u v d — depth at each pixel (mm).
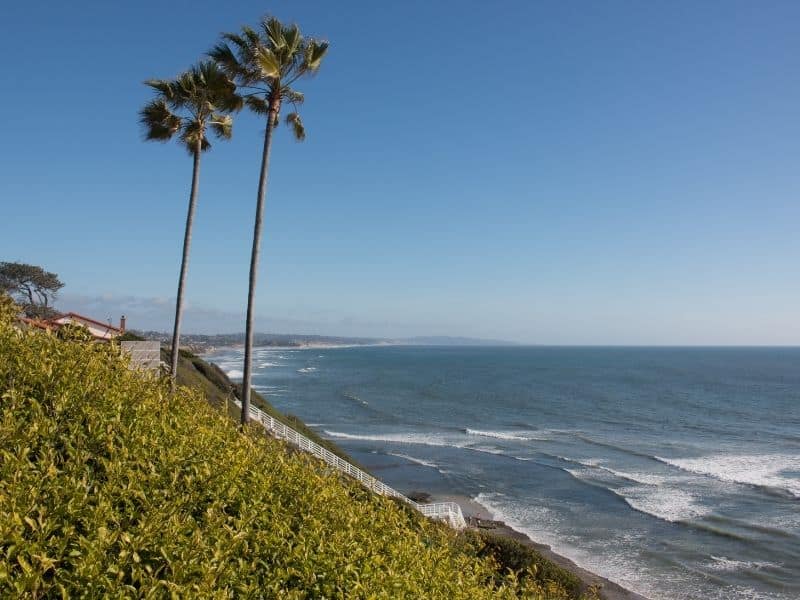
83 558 4234
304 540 5801
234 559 5246
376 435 58812
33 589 3889
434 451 51344
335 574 5453
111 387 7465
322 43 17828
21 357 7156
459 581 6266
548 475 43062
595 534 30672
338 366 179250
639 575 25703
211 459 6699
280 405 79250
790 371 162250
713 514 33812
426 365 193625
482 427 65188
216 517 5598
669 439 58250
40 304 63562
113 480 5488
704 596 23797
